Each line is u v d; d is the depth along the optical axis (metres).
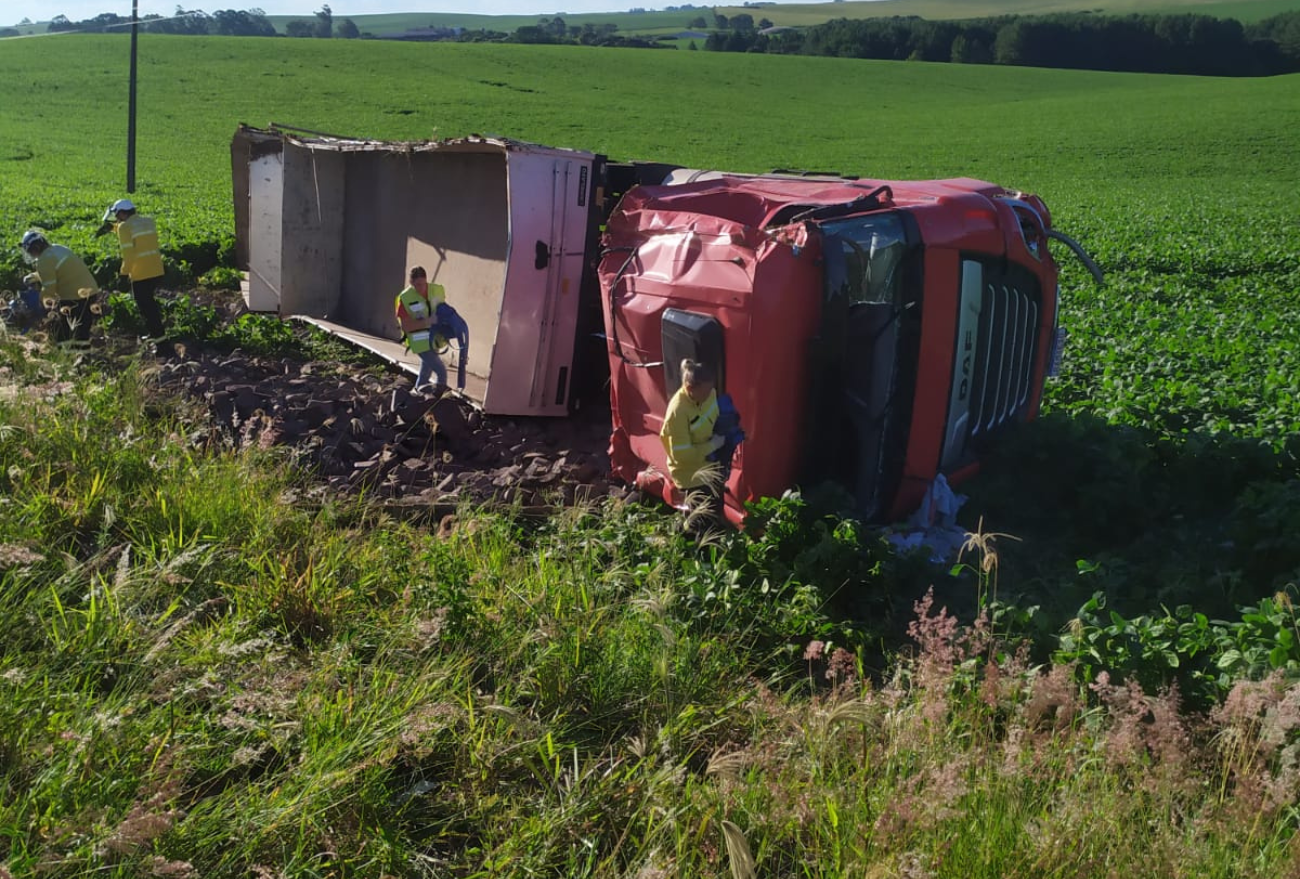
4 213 25.98
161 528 6.15
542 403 10.69
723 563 6.67
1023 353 9.52
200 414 9.30
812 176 10.93
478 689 4.93
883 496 8.02
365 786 3.96
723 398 7.54
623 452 8.94
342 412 10.28
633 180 11.73
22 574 4.91
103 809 3.37
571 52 104.69
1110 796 3.71
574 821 3.94
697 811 3.94
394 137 55.16
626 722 4.86
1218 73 117.25
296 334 15.08
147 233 13.29
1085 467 8.58
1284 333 15.73
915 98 90.12
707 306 7.84
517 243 10.15
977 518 8.54
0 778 3.58
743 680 5.39
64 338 12.17
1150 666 5.17
